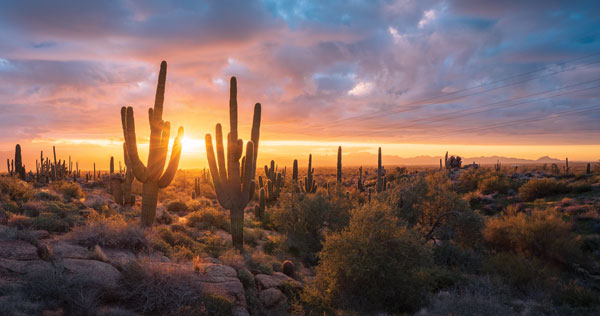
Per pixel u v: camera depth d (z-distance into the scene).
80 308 5.53
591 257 17.47
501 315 9.30
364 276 10.24
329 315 9.39
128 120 13.02
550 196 30.50
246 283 8.97
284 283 10.21
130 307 6.24
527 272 13.84
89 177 68.12
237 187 14.49
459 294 10.99
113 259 7.92
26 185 16.94
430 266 13.82
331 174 103.12
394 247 10.89
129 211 17.84
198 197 35.06
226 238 15.90
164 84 13.89
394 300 10.57
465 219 19.20
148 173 13.31
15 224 9.81
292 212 19.84
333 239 11.20
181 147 14.41
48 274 5.97
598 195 27.31
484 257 17.06
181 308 6.28
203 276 8.01
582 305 11.64
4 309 4.85
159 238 11.62
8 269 6.19
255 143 16.02
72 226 11.51
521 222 18.14
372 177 59.56
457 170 56.28
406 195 20.95
